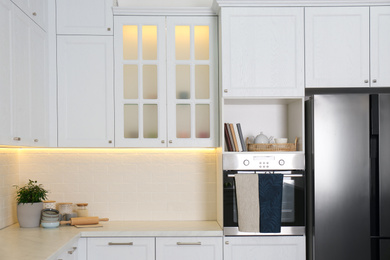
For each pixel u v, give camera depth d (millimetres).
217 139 3482
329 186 3146
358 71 3318
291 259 3232
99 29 3484
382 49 3336
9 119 2629
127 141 3473
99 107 3479
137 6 3811
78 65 3473
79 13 3482
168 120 3484
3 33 2551
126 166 3758
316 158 3152
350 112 3150
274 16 3309
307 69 3312
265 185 3195
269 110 3734
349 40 3324
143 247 3209
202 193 3773
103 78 3484
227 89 3297
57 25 3471
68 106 3467
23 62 2887
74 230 3238
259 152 3264
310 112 3234
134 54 3504
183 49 3518
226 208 3238
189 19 3512
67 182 3734
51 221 3318
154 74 3514
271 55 3307
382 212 3111
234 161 3256
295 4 3305
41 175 3725
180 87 3514
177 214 3764
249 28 3303
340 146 3150
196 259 3219
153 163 3770
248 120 3730
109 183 3750
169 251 3215
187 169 3775
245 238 3221
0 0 2510
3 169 3385
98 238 3189
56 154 3736
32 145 3041
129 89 3502
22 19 2877
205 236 3227
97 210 3738
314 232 3152
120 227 3373
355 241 3129
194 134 3482
